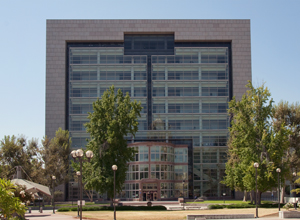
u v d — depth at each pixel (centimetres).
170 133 10112
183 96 10369
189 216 3516
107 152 5356
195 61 10681
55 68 10500
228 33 10744
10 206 1620
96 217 3834
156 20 10719
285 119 6531
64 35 10644
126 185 8062
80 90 10444
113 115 5712
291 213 3581
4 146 6844
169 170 8150
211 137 10175
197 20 10762
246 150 5331
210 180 9662
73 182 9694
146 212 4456
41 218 3784
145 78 10512
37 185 4434
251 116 5519
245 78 10562
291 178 6050
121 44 10800
